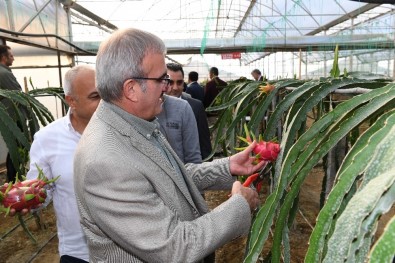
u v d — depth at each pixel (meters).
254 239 0.67
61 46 6.78
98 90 0.79
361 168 0.48
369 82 0.88
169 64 1.86
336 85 0.87
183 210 0.83
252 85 1.61
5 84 2.59
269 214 0.64
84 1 7.75
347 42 8.07
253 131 1.13
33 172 1.18
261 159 0.86
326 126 0.67
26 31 5.12
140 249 0.70
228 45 8.36
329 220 0.48
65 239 1.21
